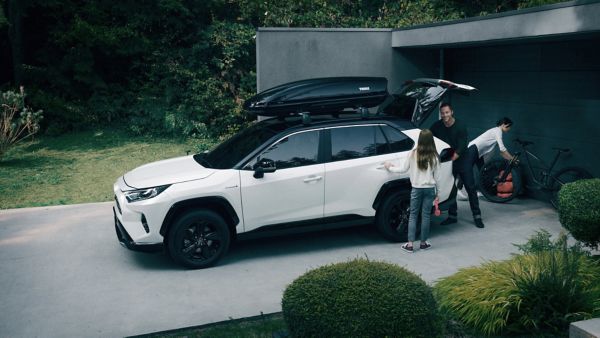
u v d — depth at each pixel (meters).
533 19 8.00
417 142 7.67
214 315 5.64
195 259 6.98
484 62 10.88
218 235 7.02
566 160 9.37
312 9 16.61
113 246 7.85
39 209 9.78
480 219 8.47
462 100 11.62
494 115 10.81
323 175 7.30
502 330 4.96
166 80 17.38
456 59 11.53
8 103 14.19
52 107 17.03
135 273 6.86
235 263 7.15
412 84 9.27
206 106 16.91
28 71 17.92
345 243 7.87
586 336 4.27
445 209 8.00
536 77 9.79
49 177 12.45
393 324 3.90
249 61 18.09
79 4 18.34
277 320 5.41
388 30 10.94
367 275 4.11
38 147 15.68
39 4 17.62
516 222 8.69
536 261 5.52
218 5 18.25
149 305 5.92
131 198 6.80
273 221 7.21
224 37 17.44
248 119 16.94
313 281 4.11
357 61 10.84
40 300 6.10
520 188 9.92
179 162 7.87
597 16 7.04
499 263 5.79
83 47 17.55
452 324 5.03
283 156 7.25
